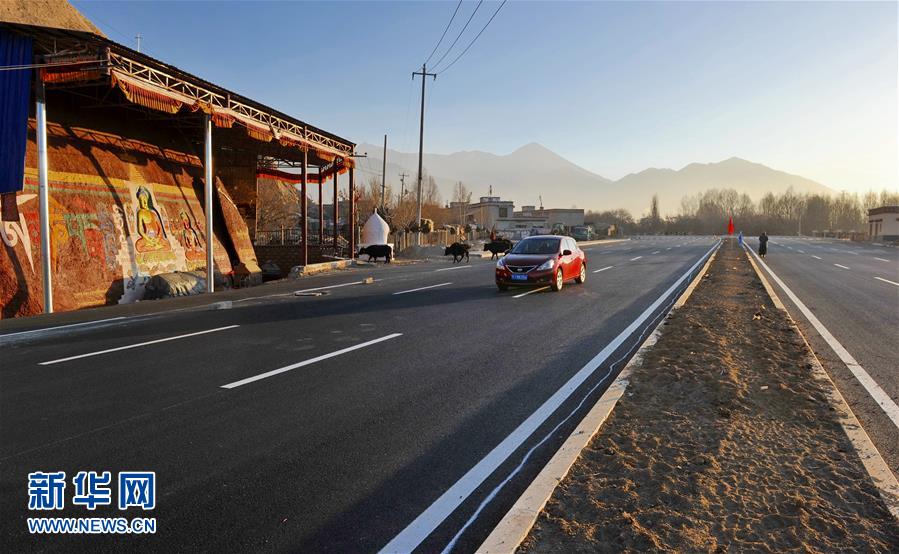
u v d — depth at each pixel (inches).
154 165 831.1
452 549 122.3
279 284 727.1
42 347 323.6
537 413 209.8
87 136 714.8
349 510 138.6
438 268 1015.6
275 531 128.8
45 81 521.0
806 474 149.8
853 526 124.8
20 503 142.2
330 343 333.7
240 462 165.8
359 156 1171.3
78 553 120.6
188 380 252.1
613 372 266.1
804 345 301.9
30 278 551.5
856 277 759.1
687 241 2790.4
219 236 924.0
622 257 1250.0
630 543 118.3
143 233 741.9
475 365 280.5
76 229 637.3
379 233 1384.1
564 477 149.3
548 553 115.3
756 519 127.6
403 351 312.2
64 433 187.8
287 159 1209.4
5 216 550.3
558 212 3951.8
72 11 822.5
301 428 193.3
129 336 356.2
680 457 161.0
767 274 805.2
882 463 155.9
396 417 204.8
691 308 434.6
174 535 127.1
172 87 623.2
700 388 223.3
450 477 157.0
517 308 474.3
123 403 219.5
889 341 334.0
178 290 689.0
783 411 198.5
